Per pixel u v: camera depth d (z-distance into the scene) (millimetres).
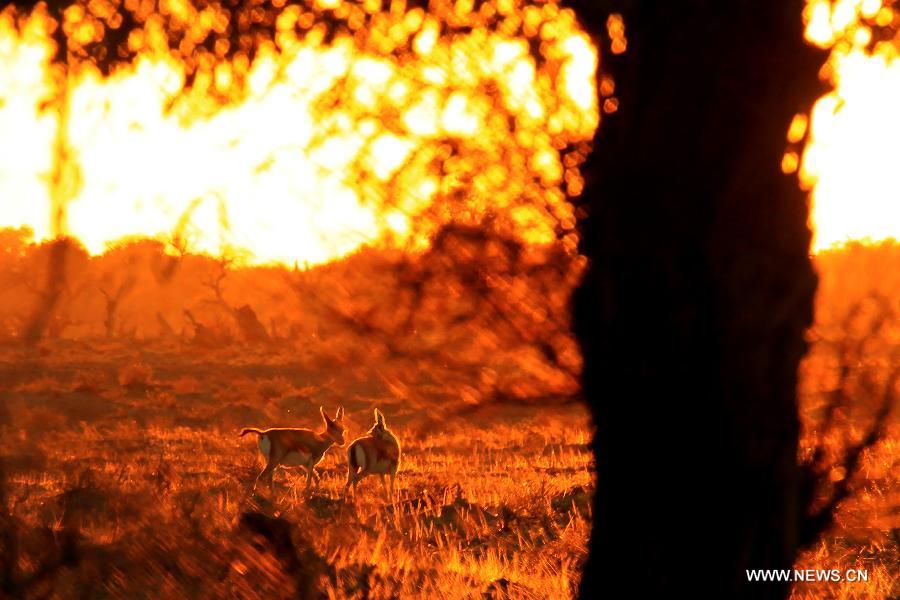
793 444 16391
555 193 17266
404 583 32594
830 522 17219
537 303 17172
